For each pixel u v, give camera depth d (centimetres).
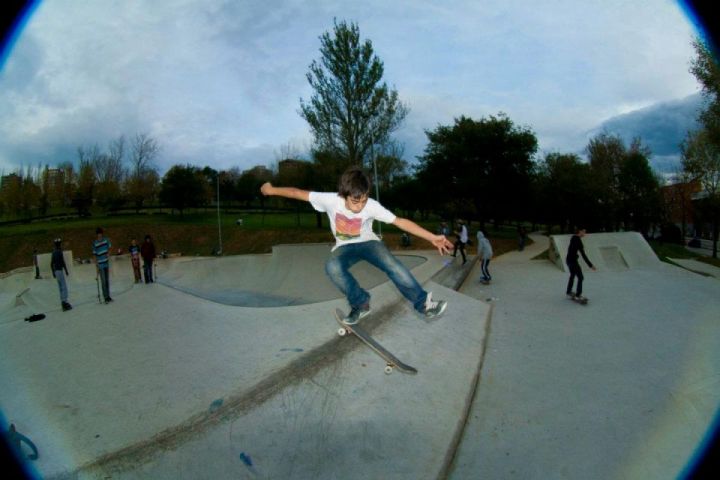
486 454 302
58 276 717
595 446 309
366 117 2258
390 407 320
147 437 252
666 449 300
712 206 2169
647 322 644
